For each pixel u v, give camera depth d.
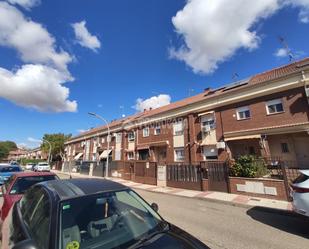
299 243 4.73
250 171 10.63
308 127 12.59
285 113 14.00
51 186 3.27
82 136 41.50
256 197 9.89
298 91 13.62
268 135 14.96
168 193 12.30
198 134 19.25
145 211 3.10
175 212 7.74
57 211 2.45
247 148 16.56
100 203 2.81
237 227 5.92
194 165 13.46
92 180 3.64
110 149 31.28
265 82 15.14
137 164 18.86
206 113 18.52
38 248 2.14
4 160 84.38
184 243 2.37
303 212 5.03
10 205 4.87
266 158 11.02
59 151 53.84
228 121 17.17
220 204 9.23
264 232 5.48
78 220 2.48
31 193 3.71
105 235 2.46
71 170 37.22
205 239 4.98
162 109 26.34
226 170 11.65
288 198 8.89
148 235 2.55
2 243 3.19
